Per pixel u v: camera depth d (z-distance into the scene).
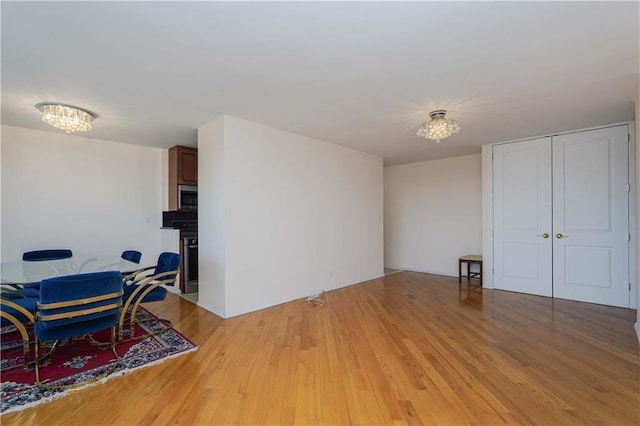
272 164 3.75
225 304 3.31
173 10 1.58
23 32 1.76
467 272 5.35
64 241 4.07
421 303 3.89
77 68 2.21
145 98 2.78
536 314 3.43
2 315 2.19
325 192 4.47
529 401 1.83
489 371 2.18
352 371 2.18
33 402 1.81
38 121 3.46
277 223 3.81
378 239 5.46
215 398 1.87
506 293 4.38
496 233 4.60
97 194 4.33
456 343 2.66
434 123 3.09
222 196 3.31
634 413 1.71
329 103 2.93
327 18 1.66
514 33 1.81
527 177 4.31
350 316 3.38
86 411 1.74
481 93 2.71
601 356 2.40
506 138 4.30
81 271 2.71
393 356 2.41
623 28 1.76
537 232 4.24
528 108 3.09
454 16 1.65
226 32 1.78
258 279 3.61
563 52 2.03
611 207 3.70
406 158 5.73
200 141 3.67
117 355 2.40
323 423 1.66
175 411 1.74
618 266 3.67
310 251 4.25
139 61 2.12
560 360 2.34
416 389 1.96
